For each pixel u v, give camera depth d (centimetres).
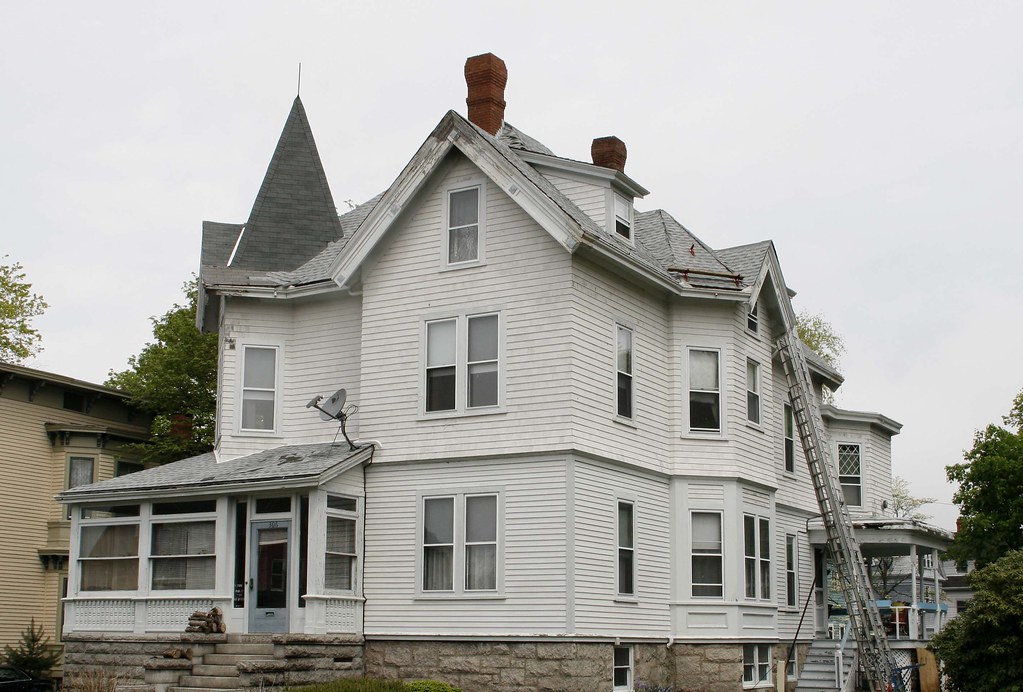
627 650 2394
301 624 2319
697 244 2891
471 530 2350
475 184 2470
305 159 3078
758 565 2719
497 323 2397
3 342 4847
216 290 2698
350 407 2533
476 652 2284
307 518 2366
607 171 2586
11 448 3744
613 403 2430
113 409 4178
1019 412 3750
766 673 2753
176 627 2438
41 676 3438
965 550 3197
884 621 3195
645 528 2508
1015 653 2252
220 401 2723
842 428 3700
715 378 2689
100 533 2592
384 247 2567
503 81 2931
